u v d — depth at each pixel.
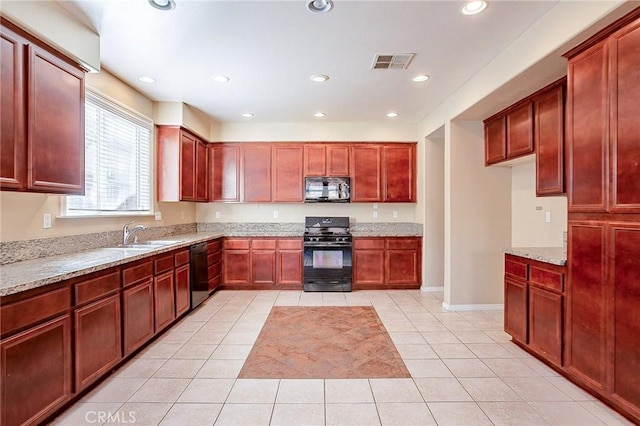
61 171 2.25
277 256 5.06
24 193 2.35
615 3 1.77
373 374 2.51
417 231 5.24
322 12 2.27
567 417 1.98
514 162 3.63
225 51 2.84
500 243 4.03
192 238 4.18
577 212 2.23
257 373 2.52
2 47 1.85
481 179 4.00
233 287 5.08
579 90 2.18
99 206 3.20
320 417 1.99
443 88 3.70
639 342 1.82
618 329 1.94
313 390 2.29
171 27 2.45
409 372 2.54
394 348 2.97
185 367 2.61
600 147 2.03
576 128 2.21
